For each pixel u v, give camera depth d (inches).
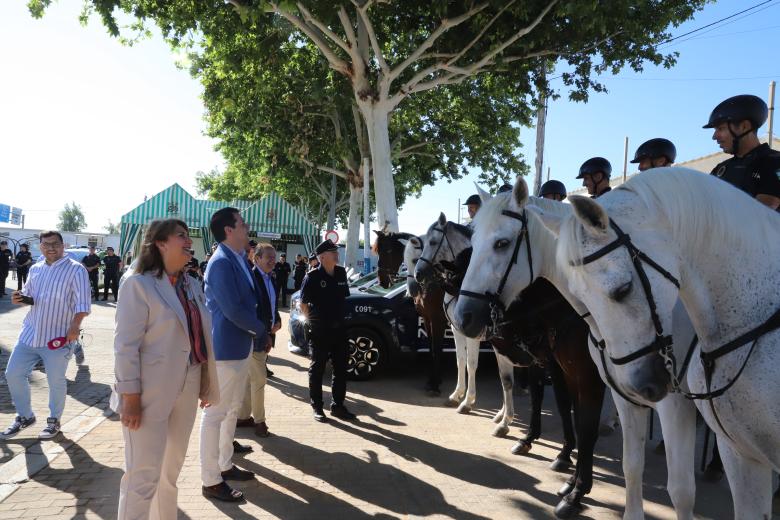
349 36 536.1
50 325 196.7
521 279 137.6
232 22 525.0
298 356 395.5
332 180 1122.0
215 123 864.3
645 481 175.9
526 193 137.8
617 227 81.8
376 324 313.0
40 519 135.2
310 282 236.4
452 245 266.5
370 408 259.3
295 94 745.6
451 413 254.1
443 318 285.3
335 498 156.0
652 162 188.1
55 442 192.4
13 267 1222.3
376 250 370.9
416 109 845.2
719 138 125.0
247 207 1032.2
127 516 105.5
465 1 477.7
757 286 80.7
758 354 78.4
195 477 168.7
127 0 533.6
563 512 145.0
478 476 175.2
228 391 155.9
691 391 92.3
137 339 107.3
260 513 144.9
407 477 173.2
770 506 87.1
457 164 924.6
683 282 84.0
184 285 122.3
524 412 261.3
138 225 860.0
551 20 491.2
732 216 81.6
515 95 625.6
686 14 501.4
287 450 196.4
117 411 107.4
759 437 79.7
